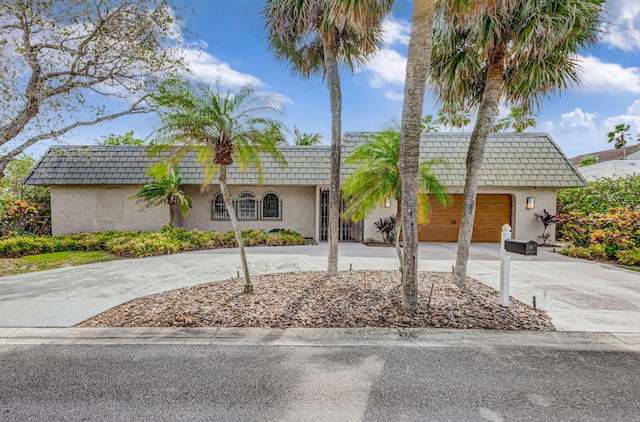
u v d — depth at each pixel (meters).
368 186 7.61
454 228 15.53
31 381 3.58
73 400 3.24
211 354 4.21
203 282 7.69
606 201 14.64
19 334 4.80
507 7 5.83
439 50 7.56
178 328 4.98
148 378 3.65
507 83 7.79
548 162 14.75
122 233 13.84
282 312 5.57
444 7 6.36
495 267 9.67
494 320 5.31
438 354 4.23
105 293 6.79
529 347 4.43
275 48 8.85
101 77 9.67
